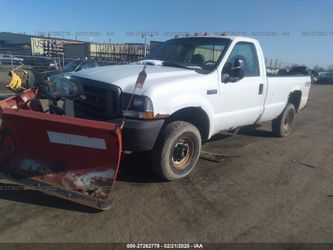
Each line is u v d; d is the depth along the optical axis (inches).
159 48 252.5
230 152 253.8
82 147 152.6
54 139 156.2
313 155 263.0
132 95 165.5
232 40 221.9
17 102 179.5
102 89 174.2
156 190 176.9
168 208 158.9
